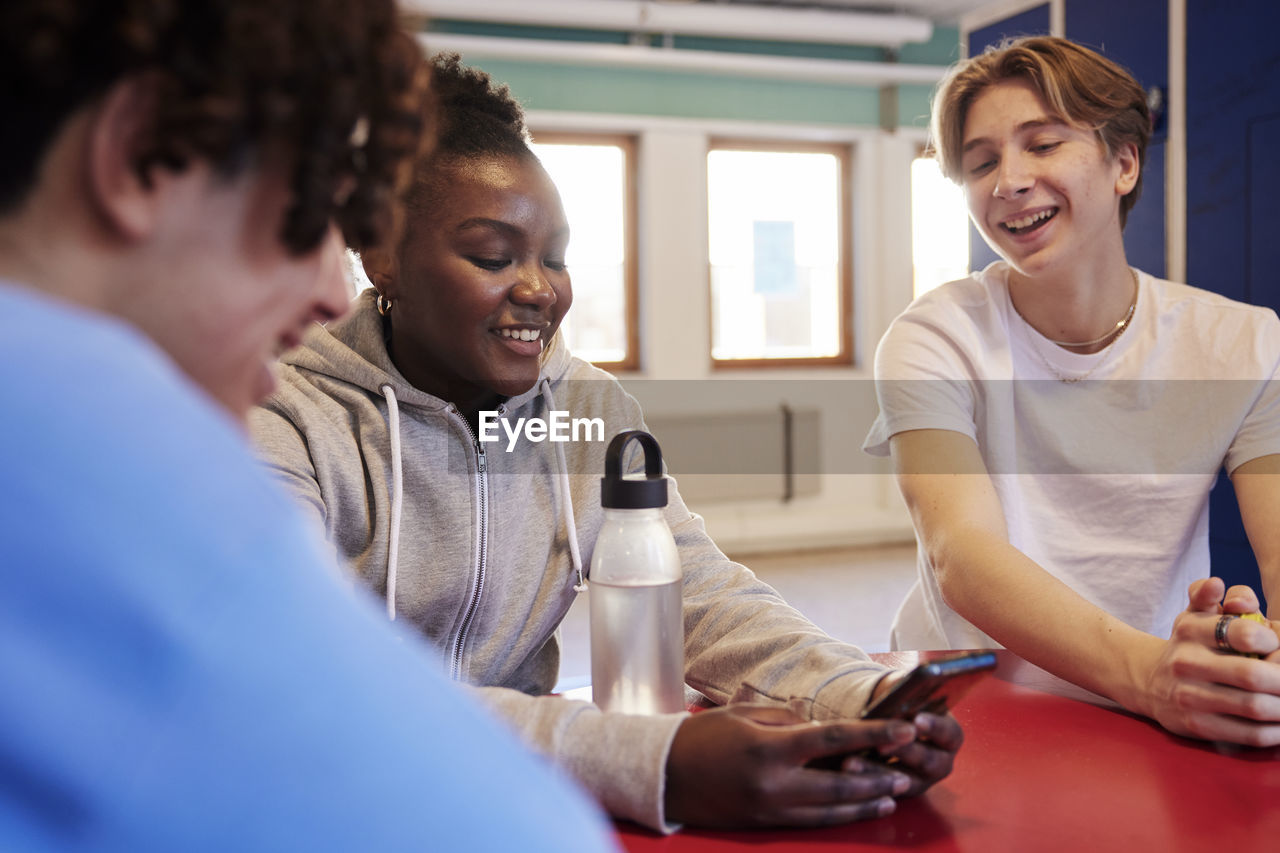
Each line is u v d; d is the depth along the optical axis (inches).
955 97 51.5
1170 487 52.4
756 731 24.5
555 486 43.4
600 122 208.8
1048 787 27.0
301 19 11.9
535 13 195.3
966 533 43.2
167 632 8.9
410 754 9.6
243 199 12.0
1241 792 26.5
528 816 10.1
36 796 8.7
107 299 11.5
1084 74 47.7
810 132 222.5
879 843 23.8
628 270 219.1
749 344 227.5
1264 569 47.7
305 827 9.2
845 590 185.0
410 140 14.1
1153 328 52.3
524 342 37.9
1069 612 36.4
